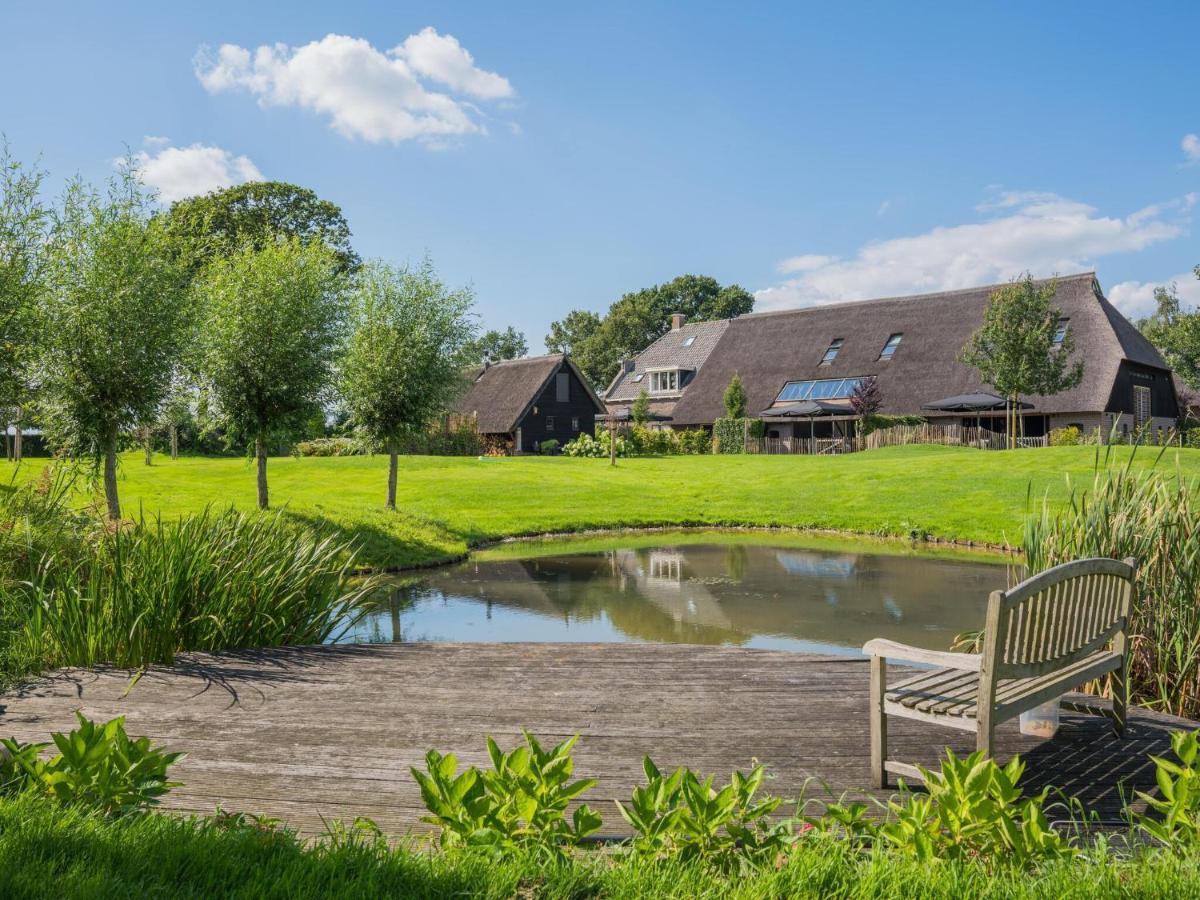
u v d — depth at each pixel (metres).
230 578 6.79
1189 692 5.47
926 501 20.12
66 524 7.52
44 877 2.36
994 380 32.69
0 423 12.68
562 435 47.59
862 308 46.28
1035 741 4.55
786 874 2.57
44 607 5.86
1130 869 2.76
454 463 29.81
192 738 4.46
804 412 39.50
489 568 14.05
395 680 5.62
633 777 4.00
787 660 6.18
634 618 10.11
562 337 91.50
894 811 3.47
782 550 16.00
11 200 10.64
